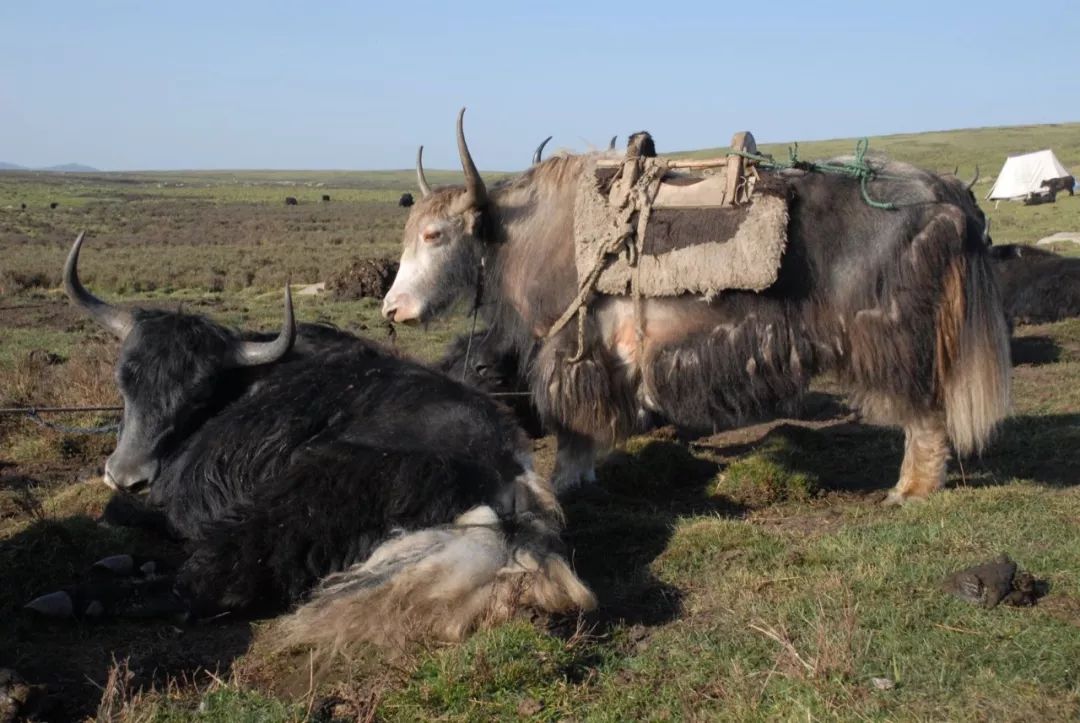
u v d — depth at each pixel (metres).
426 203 7.87
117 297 26.42
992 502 6.46
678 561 5.82
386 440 5.51
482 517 5.09
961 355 6.66
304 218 74.31
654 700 4.12
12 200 94.25
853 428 9.81
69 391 11.02
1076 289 16.38
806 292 6.64
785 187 6.59
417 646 4.51
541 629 4.54
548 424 7.50
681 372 6.87
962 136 125.69
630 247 6.84
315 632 4.68
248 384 6.48
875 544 5.80
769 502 7.34
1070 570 5.21
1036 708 3.85
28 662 4.58
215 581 5.04
